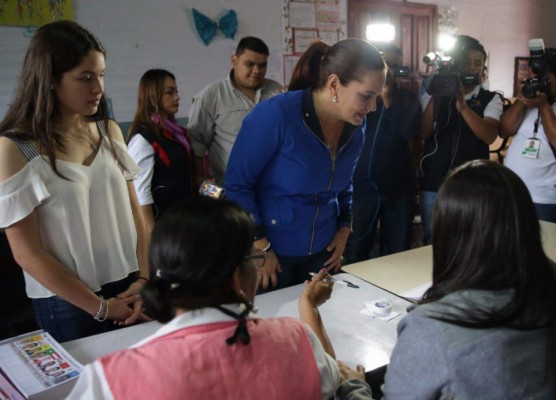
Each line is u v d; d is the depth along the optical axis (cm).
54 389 97
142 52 306
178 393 62
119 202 140
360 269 173
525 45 504
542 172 256
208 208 69
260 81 263
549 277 76
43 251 121
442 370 72
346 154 160
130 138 236
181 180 239
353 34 394
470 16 459
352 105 136
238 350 66
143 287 68
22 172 116
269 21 352
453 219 78
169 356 64
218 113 262
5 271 258
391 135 256
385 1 405
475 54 263
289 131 145
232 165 154
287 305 142
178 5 313
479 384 72
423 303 81
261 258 80
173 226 68
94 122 138
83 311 131
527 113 259
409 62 431
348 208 181
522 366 74
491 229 74
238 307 69
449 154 259
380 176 262
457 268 78
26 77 119
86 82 119
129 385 62
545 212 260
